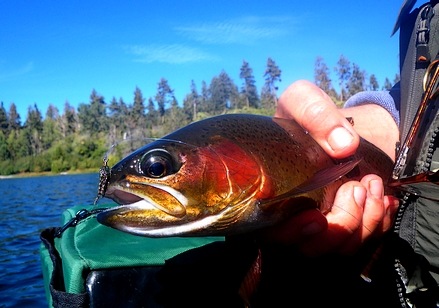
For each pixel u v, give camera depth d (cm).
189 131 26
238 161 25
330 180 24
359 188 25
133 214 24
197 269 28
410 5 29
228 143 25
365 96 36
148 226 24
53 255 33
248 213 25
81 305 26
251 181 25
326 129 27
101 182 25
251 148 26
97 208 45
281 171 26
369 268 28
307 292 28
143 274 28
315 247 25
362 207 25
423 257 25
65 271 29
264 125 27
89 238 33
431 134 24
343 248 26
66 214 45
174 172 24
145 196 24
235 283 27
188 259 29
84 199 259
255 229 25
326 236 25
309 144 27
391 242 27
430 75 26
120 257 28
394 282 28
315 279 28
